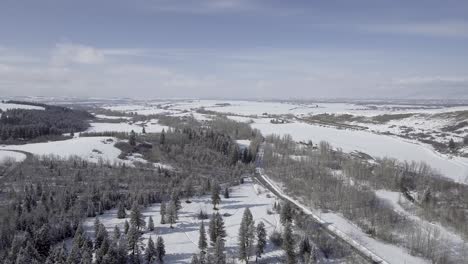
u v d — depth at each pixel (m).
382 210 162.88
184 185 198.12
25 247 116.81
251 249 130.50
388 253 131.50
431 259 127.44
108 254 112.44
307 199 182.88
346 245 137.75
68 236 141.00
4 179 190.62
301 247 128.50
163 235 146.38
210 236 136.62
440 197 178.00
